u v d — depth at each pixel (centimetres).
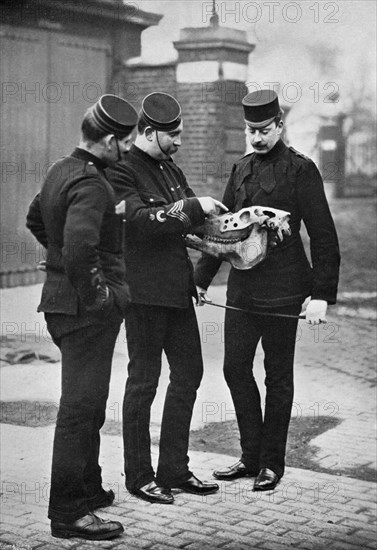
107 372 377
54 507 381
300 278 441
